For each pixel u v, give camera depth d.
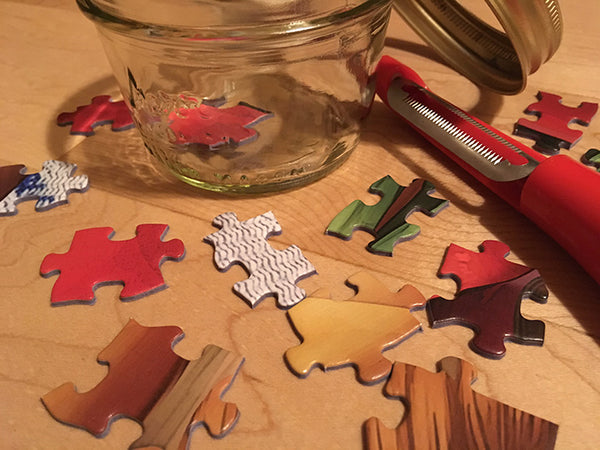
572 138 0.13
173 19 0.10
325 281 0.10
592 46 0.16
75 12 0.19
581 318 0.10
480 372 0.09
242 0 0.10
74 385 0.09
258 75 0.12
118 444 0.08
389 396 0.09
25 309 0.10
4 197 0.12
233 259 0.11
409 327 0.09
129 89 0.11
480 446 0.08
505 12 0.11
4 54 0.17
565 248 0.10
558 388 0.09
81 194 0.12
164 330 0.09
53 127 0.14
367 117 0.13
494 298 0.10
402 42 0.17
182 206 0.12
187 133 0.12
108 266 0.11
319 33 0.10
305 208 0.12
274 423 0.08
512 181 0.11
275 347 0.09
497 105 0.14
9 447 0.08
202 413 0.08
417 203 0.12
